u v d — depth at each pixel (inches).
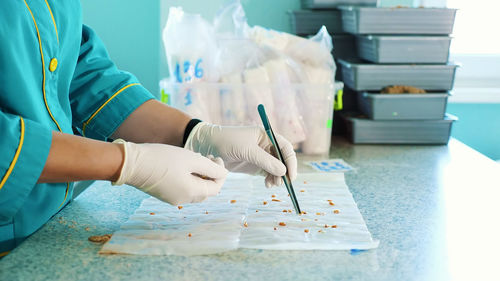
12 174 28.2
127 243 31.6
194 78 56.9
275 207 39.4
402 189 45.7
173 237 32.7
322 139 58.6
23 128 28.5
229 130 40.0
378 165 54.6
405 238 33.9
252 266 29.2
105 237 33.0
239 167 42.2
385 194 44.1
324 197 42.0
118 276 28.0
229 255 30.5
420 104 63.2
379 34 62.3
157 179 32.8
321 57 58.5
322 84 57.2
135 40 74.2
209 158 37.2
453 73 63.7
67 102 38.6
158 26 73.8
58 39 36.3
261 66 57.2
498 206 41.0
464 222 37.3
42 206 35.8
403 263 30.0
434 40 62.5
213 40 58.6
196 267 29.1
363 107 67.5
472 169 53.2
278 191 43.9
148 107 41.6
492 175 50.9
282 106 57.0
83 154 30.4
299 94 57.6
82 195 42.8
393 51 62.5
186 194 33.8
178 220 36.1
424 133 64.6
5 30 31.5
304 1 71.3
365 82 63.5
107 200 41.7
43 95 34.9
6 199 28.8
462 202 42.1
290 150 40.3
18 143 28.1
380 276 28.3
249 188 44.5
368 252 31.4
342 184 46.1
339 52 70.8
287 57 57.8
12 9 31.8
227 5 61.1
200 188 34.4
